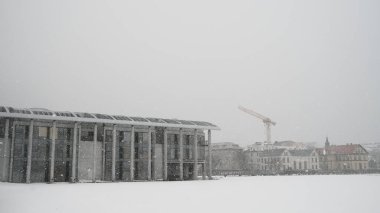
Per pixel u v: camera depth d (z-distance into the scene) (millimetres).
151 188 50812
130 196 37781
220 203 30609
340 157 172875
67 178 70812
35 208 27859
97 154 75000
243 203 30438
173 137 84375
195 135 83438
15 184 61000
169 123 79812
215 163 182500
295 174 121500
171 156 83188
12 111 66312
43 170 68500
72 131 72125
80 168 72812
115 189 48688
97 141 75688
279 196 36406
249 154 183875
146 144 80625
